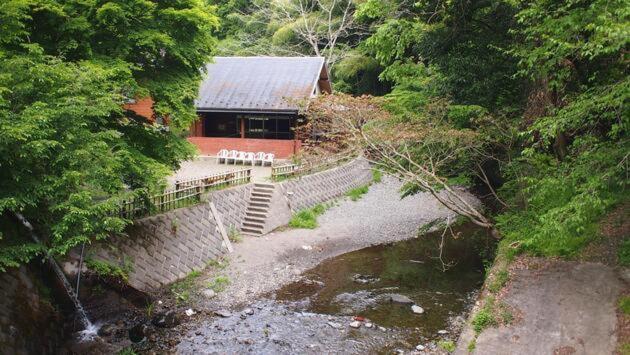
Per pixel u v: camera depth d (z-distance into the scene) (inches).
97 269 416.5
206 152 1095.6
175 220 547.5
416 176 519.8
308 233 743.1
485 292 418.9
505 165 554.6
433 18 663.8
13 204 283.9
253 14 1644.9
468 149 574.9
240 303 485.4
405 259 638.5
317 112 544.7
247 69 1147.3
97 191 354.0
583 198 332.8
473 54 627.2
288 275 569.0
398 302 489.4
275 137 1115.3
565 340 339.6
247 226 715.4
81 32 389.7
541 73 454.6
